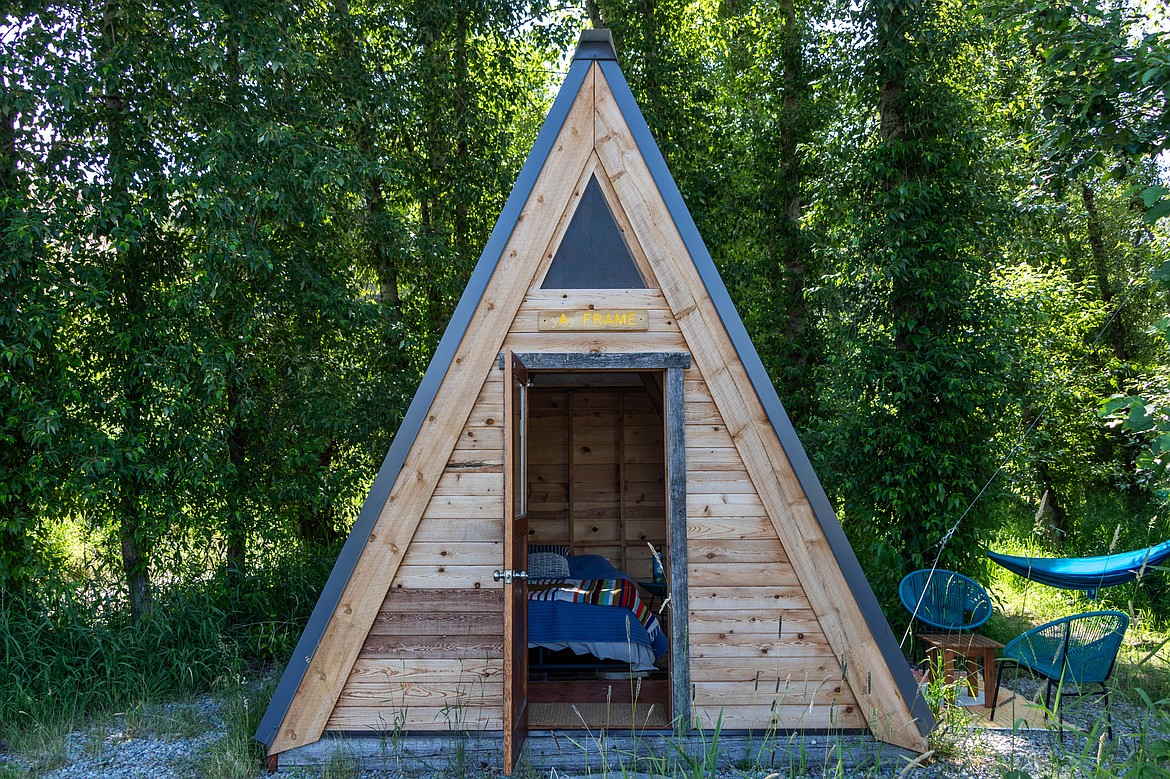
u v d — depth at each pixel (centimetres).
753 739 510
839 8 984
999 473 880
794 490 522
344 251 991
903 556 878
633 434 943
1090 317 1322
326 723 510
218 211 728
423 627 516
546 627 634
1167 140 584
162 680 669
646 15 1275
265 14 807
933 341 873
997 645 626
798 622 516
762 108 1345
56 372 691
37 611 660
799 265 1330
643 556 934
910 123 905
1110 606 958
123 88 736
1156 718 387
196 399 768
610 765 497
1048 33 631
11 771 509
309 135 820
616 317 531
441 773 496
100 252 742
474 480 523
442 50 1122
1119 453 1436
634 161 541
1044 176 669
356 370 991
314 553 963
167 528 746
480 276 532
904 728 503
